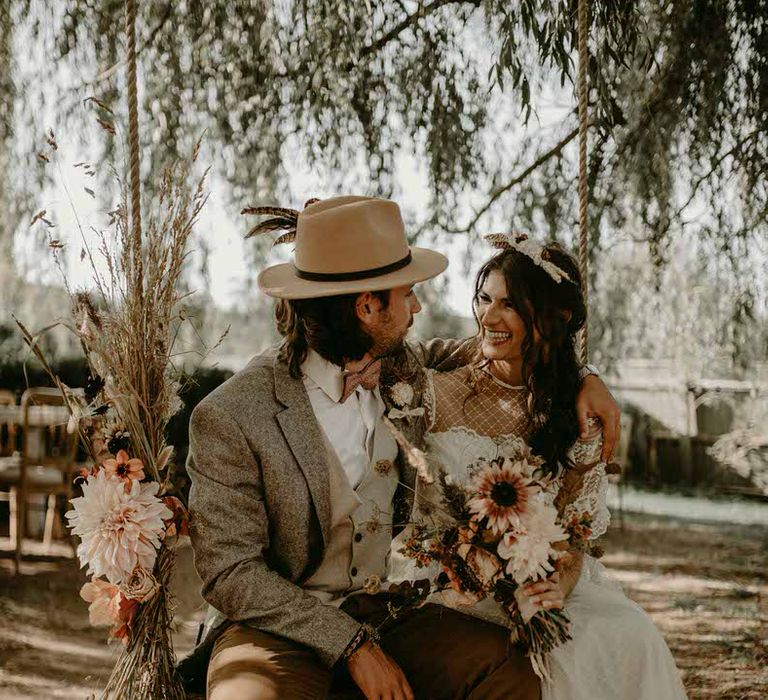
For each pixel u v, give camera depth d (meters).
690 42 4.35
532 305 2.13
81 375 7.86
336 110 4.68
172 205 2.11
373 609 2.04
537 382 2.19
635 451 9.62
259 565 1.93
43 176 4.77
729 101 4.46
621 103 4.57
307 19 4.40
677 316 6.23
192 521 1.99
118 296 2.05
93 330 2.01
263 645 1.89
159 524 1.93
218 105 4.77
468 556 1.87
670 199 4.79
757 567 6.00
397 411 2.10
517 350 2.18
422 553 1.92
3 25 4.71
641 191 4.79
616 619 2.05
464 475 2.18
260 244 5.05
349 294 2.02
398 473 2.15
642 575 5.80
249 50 4.64
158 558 2.00
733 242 4.92
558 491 2.13
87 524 1.93
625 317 6.29
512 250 2.19
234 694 1.77
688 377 8.93
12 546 6.23
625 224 5.09
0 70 4.75
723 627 4.46
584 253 2.41
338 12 4.29
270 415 2.00
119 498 1.92
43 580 5.36
